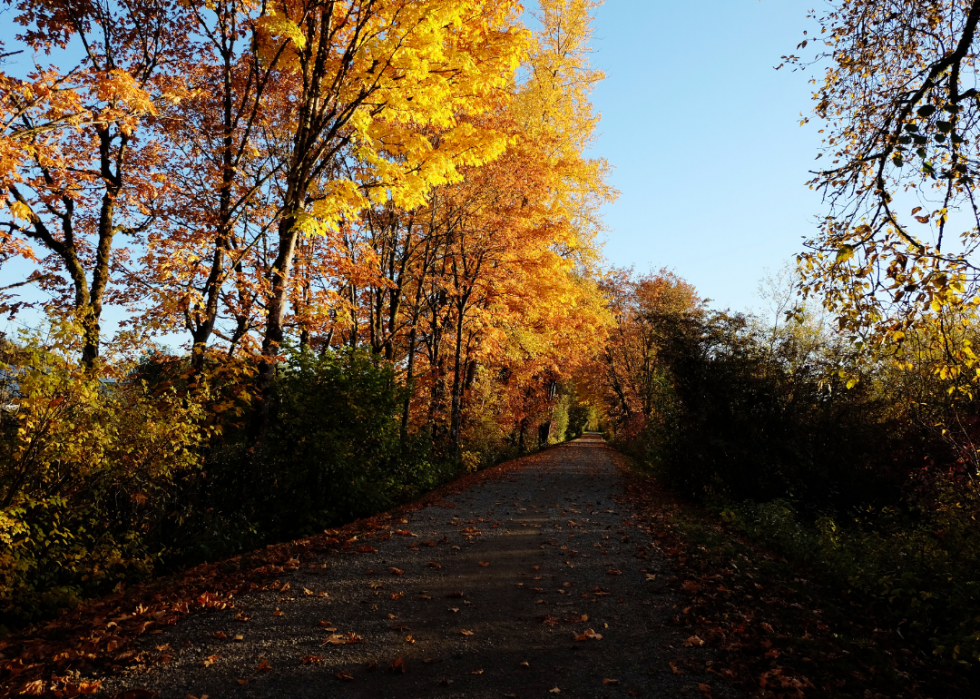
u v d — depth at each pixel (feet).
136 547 23.15
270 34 35.27
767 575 22.94
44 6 35.78
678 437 49.78
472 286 63.77
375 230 55.21
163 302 31.42
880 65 20.31
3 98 23.15
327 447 34.09
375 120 37.17
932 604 19.13
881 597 20.66
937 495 30.89
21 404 18.63
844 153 20.35
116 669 13.73
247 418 34.40
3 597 18.01
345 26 35.45
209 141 44.88
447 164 36.70
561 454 113.70
